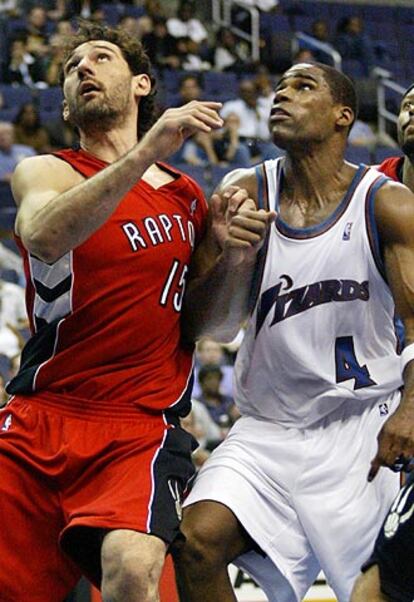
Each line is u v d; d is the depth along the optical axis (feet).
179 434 19.36
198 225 20.31
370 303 19.57
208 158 63.72
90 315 19.07
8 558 19.01
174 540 18.39
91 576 18.78
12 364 42.65
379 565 17.71
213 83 73.41
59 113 65.92
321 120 19.62
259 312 19.84
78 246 18.97
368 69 82.17
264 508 19.44
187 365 20.25
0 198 55.26
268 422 20.13
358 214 19.44
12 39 69.51
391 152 68.13
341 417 19.93
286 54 80.89
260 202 20.03
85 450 18.83
